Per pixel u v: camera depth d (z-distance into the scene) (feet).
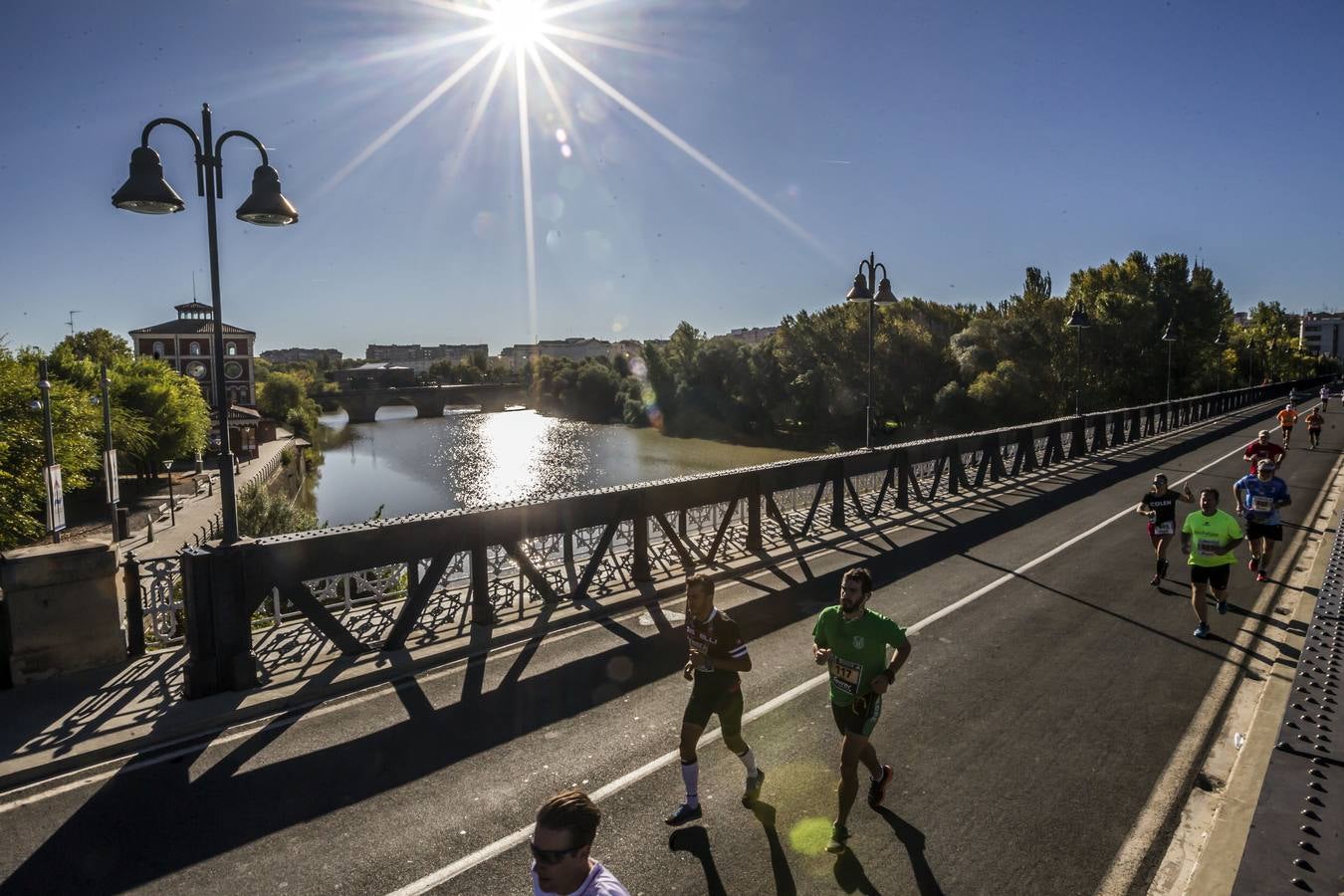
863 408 220.84
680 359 315.78
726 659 17.47
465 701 23.99
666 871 15.67
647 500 36.60
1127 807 17.93
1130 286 203.92
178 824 17.46
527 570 31.76
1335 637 12.61
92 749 20.26
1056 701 23.71
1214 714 22.77
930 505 57.21
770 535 46.06
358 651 27.17
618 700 24.03
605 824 17.34
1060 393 193.26
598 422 376.07
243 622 24.20
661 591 35.12
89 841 16.83
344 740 21.49
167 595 27.94
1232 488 64.75
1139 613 32.27
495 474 212.23
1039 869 15.70
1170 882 15.33
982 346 202.59
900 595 34.83
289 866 16.01
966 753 20.53
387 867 15.99
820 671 26.14
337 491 191.31
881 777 17.69
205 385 313.53
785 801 18.29
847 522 50.60
